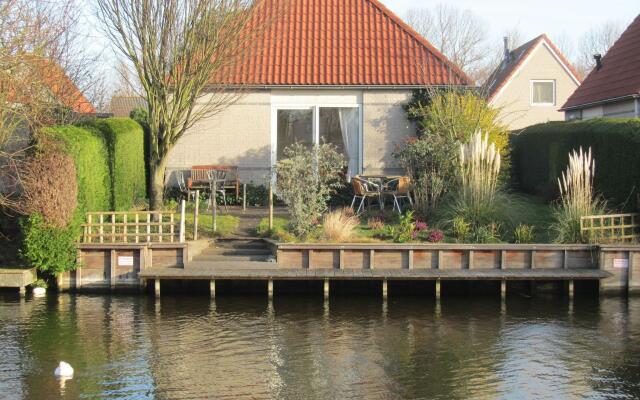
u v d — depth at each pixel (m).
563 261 14.03
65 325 11.24
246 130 20.92
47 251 13.24
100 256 13.73
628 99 19.88
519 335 10.88
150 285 13.87
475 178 15.62
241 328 11.20
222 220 17.11
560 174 18.23
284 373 9.02
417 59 21.39
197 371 9.08
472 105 18.91
